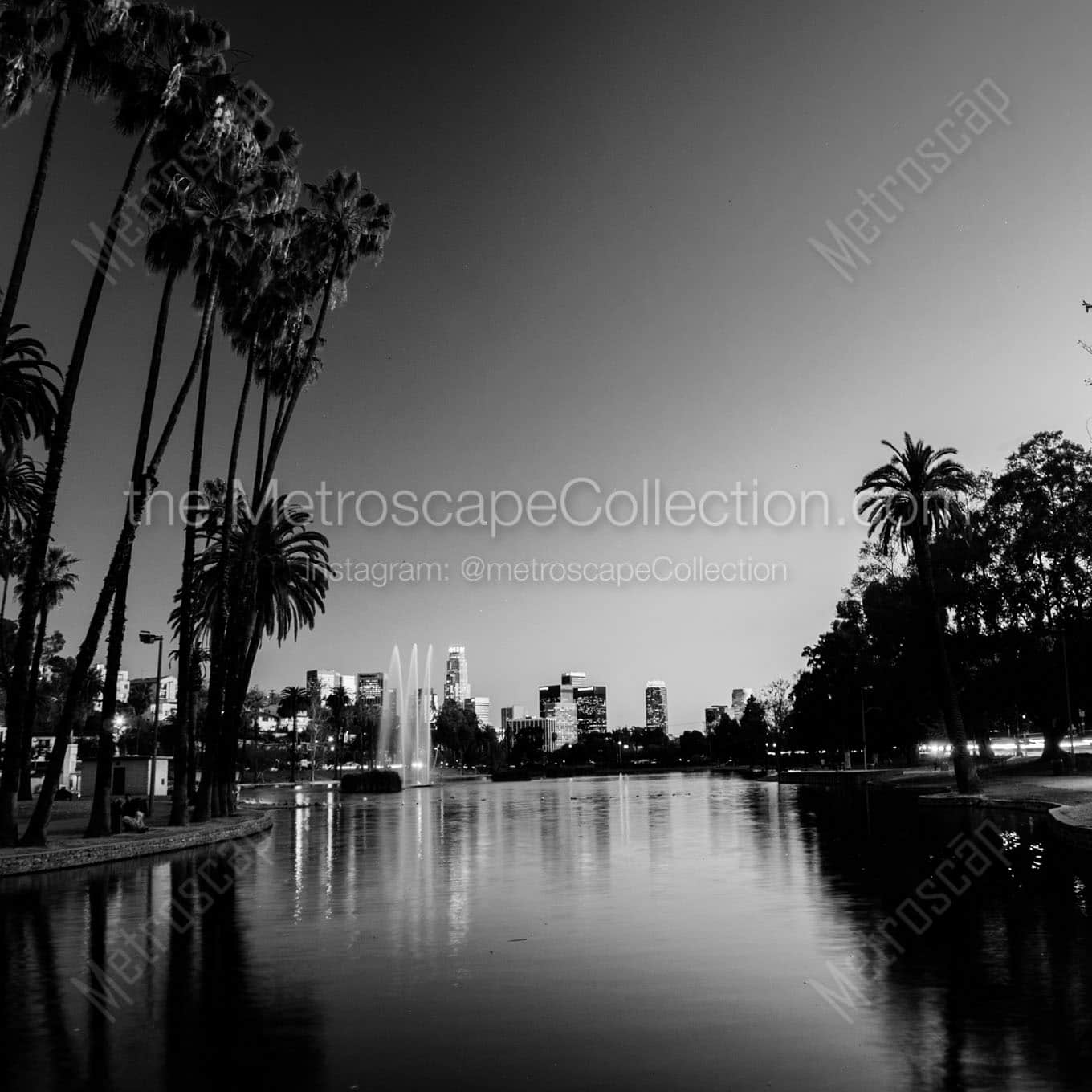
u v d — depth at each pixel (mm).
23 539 59969
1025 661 67750
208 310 38219
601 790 98125
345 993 11844
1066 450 65375
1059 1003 10805
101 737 35062
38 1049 9711
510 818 49406
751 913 17406
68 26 30062
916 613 70062
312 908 18953
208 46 35219
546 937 15391
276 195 42188
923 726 88188
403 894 20828
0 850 28625
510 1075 8695
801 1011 10742
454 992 11812
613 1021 10461
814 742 115312
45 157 29188
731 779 136500
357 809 61219
